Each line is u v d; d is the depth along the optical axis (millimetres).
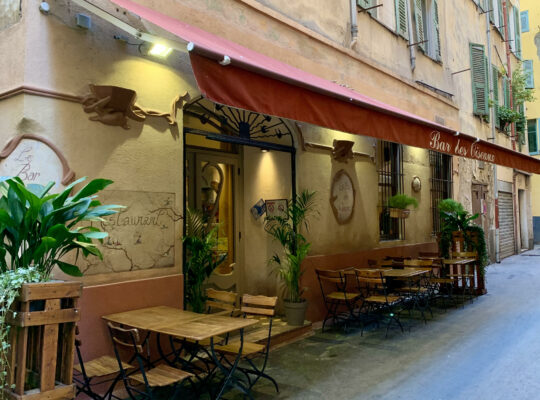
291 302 6492
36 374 2836
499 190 17047
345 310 7688
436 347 5824
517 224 19219
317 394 4340
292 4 6844
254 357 5480
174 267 4871
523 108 19703
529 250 20406
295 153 6926
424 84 10789
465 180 13352
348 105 4914
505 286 10688
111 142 4355
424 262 7684
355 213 8125
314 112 4480
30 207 2895
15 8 4023
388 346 5926
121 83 4480
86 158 4160
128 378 3658
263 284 7262
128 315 4184
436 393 4316
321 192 7332
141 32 4031
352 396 4281
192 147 6621
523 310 7938
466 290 9734
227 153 7223
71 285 2943
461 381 4605
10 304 2730
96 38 4305
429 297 8984
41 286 2799
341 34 7922
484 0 15883
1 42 4141
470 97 13969
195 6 5301
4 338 2846
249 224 7441
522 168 9562
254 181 7422
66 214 3064
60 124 4008
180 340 4770
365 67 8461
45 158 3910
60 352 3006
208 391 4480
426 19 11625
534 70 22078
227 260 7164
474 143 7652
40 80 3920
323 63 7363
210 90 3551
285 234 6516
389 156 9539
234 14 5812
